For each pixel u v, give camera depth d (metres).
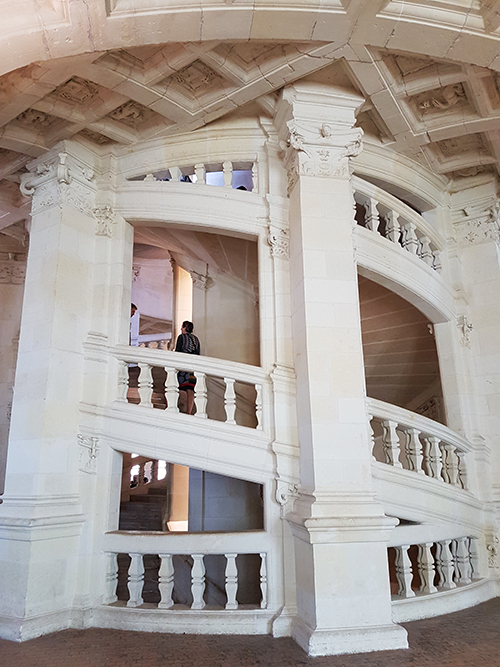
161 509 9.18
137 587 4.98
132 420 5.38
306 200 5.22
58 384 5.29
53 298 5.42
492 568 6.16
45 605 4.71
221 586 7.48
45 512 4.88
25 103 5.04
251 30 4.30
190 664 3.82
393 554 8.16
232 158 6.04
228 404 5.30
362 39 4.53
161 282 16.36
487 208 7.27
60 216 5.67
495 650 4.04
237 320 8.46
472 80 5.10
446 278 7.15
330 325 4.89
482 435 6.69
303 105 5.41
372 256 5.93
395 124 5.91
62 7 3.62
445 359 6.92
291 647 4.16
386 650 4.04
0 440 9.23
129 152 6.25
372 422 8.48
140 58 4.80
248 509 7.71
